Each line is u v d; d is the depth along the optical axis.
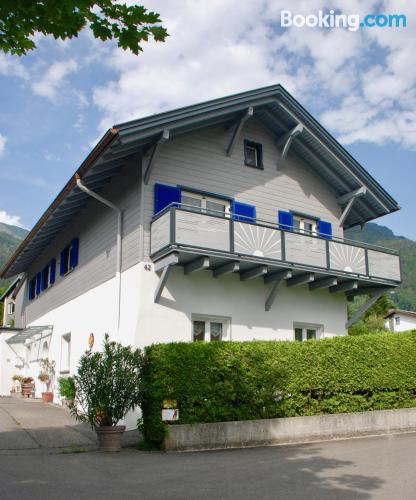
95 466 8.49
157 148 13.57
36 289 24.67
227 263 13.96
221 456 9.51
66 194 15.62
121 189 15.06
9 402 18.61
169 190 14.21
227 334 14.61
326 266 15.39
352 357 12.70
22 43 5.05
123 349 10.46
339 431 11.94
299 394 11.76
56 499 6.42
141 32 4.98
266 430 11.02
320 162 17.34
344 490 7.02
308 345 12.14
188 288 14.05
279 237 14.63
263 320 15.22
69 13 4.78
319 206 17.62
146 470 8.23
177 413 10.20
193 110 13.79
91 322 16.08
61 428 12.27
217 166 15.44
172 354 10.45
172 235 12.71
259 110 16.08
